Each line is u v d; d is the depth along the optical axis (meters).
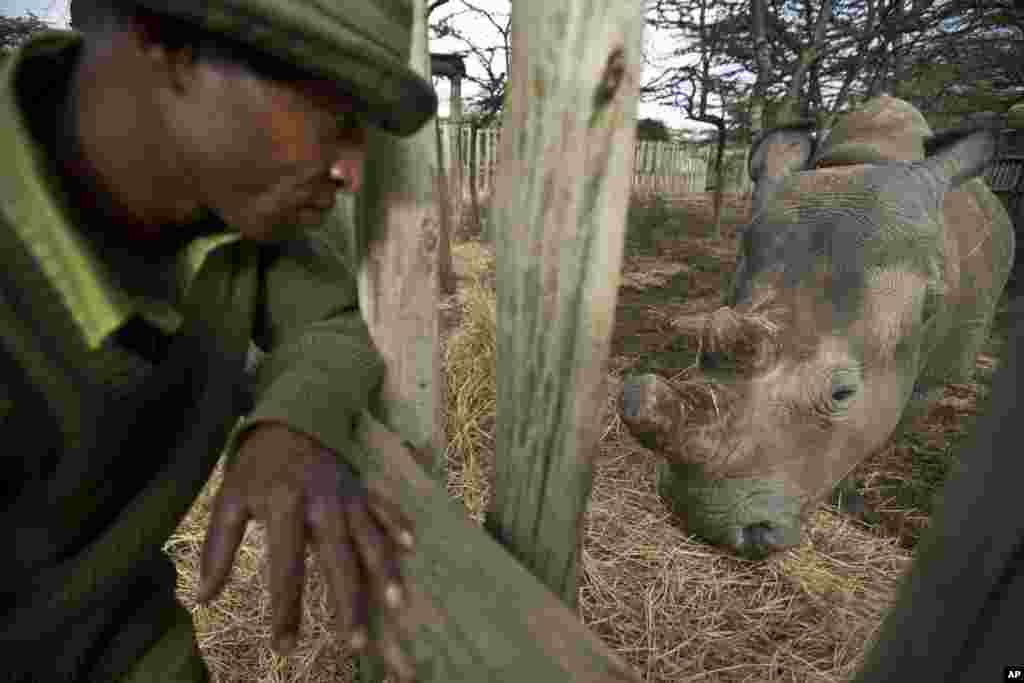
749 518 1.87
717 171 10.39
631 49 0.71
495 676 0.57
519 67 0.77
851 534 3.09
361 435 0.92
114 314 0.59
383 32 0.54
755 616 2.56
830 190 2.19
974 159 2.33
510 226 0.84
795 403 1.84
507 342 0.91
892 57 7.28
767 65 6.83
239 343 0.87
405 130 0.61
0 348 0.60
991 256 3.27
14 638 0.80
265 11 0.47
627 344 5.44
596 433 0.92
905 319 1.97
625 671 0.59
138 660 0.93
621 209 0.78
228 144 0.54
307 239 1.00
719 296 7.22
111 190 0.59
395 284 1.18
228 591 2.41
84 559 0.78
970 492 0.45
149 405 0.75
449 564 0.68
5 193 0.57
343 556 0.62
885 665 0.53
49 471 0.69
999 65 7.07
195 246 0.76
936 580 0.47
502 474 1.00
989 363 5.21
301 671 2.10
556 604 0.66
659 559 2.83
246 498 0.67
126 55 0.52
